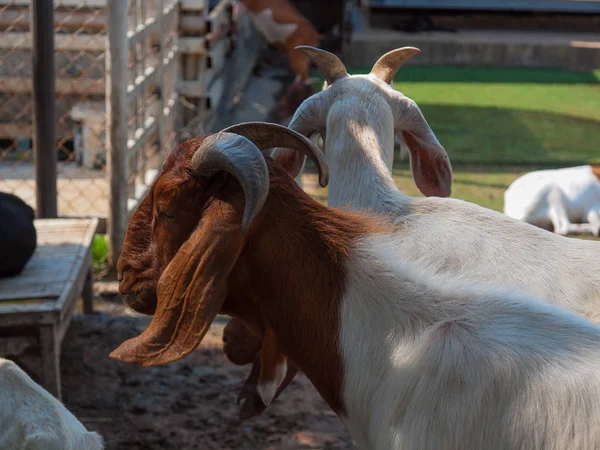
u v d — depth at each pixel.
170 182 2.23
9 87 8.32
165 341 2.13
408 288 2.18
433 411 2.03
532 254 2.83
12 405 3.22
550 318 2.09
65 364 5.07
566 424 1.91
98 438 3.38
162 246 2.26
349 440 4.36
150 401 4.73
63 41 8.16
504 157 9.70
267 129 2.26
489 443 1.97
